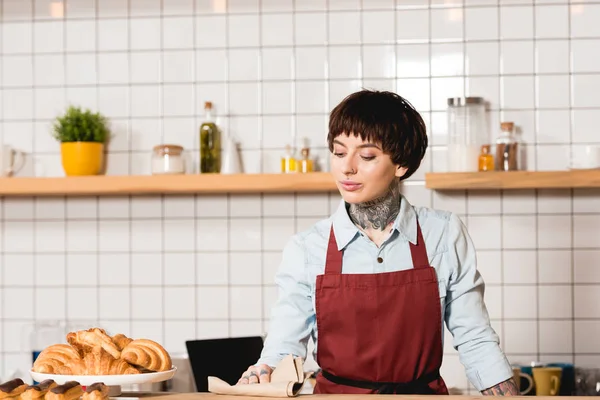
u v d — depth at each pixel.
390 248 1.84
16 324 3.12
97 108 3.11
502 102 2.98
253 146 3.05
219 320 3.06
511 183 2.77
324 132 3.03
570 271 2.96
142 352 1.48
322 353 1.86
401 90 3.02
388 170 1.72
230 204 3.06
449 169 2.86
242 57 3.07
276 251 3.04
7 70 3.15
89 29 3.12
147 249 3.09
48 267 3.12
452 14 3.00
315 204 3.03
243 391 1.46
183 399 1.43
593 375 2.78
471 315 1.83
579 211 2.95
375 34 3.02
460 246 1.86
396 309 1.81
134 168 3.09
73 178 2.90
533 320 2.96
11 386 1.36
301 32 3.05
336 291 1.82
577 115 2.96
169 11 3.09
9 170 3.03
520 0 2.98
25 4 3.14
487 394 1.77
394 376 1.82
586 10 2.97
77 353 1.50
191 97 3.08
